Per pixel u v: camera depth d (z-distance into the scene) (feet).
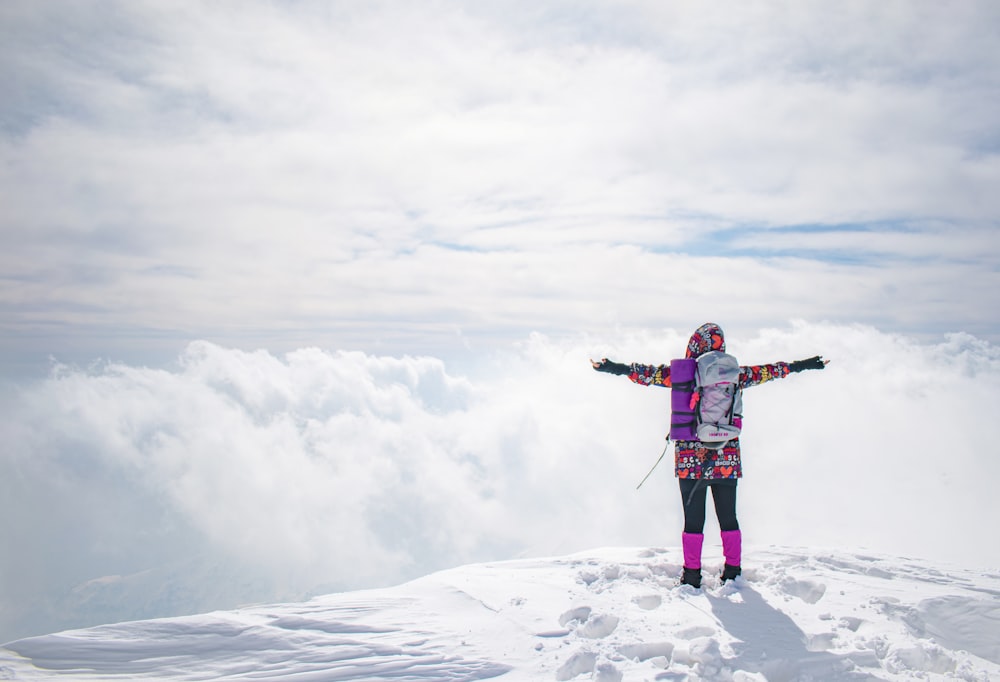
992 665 11.43
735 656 11.46
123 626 13.14
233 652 12.22
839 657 11.35
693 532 15.51
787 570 16.51
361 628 13.30
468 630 13.20
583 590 15.46
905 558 17.61
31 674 11.28
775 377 15.84
